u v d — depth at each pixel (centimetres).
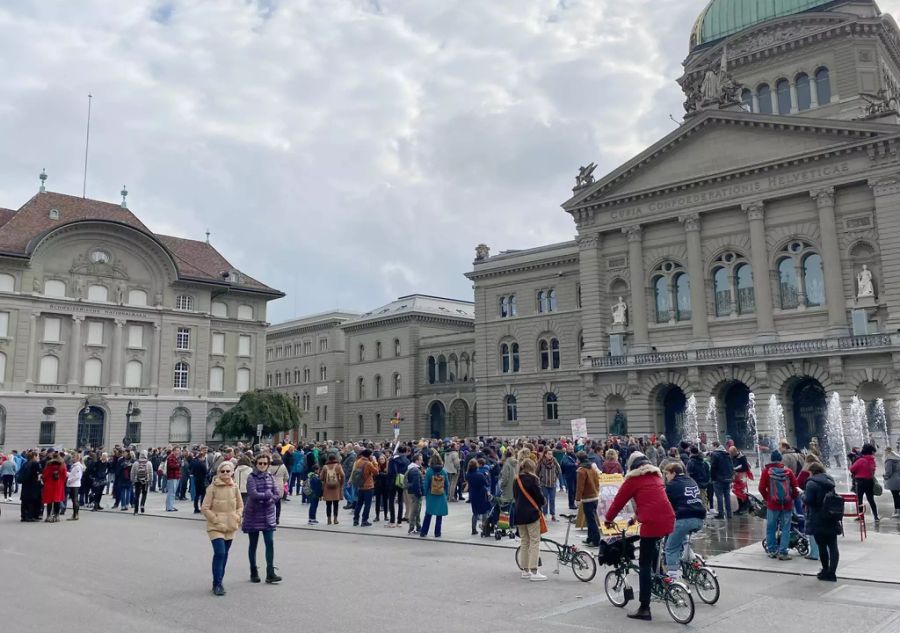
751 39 6538
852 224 5088
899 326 4759
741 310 5553
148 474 3309
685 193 5784
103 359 7038
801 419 5219
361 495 2642
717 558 1814
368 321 9806
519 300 7431
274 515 1612
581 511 2239
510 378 7375
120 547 2153
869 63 6000
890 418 4691
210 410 7738
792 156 5253
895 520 2397
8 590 1509
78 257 6962
